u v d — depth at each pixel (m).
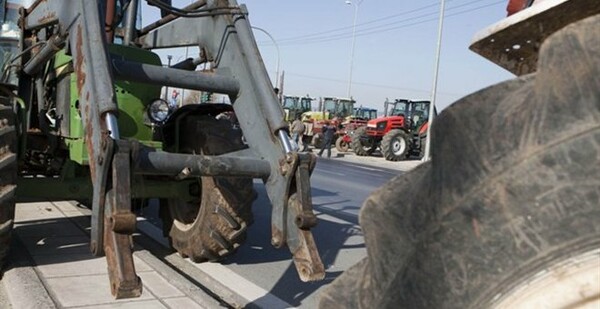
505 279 1.14
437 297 1.24
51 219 6.60
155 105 5.16
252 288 4.92
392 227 1.48
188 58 5.12
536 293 1.11
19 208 7.14
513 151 1.22
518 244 1.14
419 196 1.42
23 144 5.00
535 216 1.13
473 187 1.25
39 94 5.74
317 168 18.95
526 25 1.75
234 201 4.87
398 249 1.42
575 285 1.07
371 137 26.28
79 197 5.38
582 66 1.19
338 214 8.92
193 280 5.06
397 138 24.38
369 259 1.55
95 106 3.18
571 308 1.08
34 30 5.15
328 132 25.42
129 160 2.92
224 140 4.99
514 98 1.31
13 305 3.96
